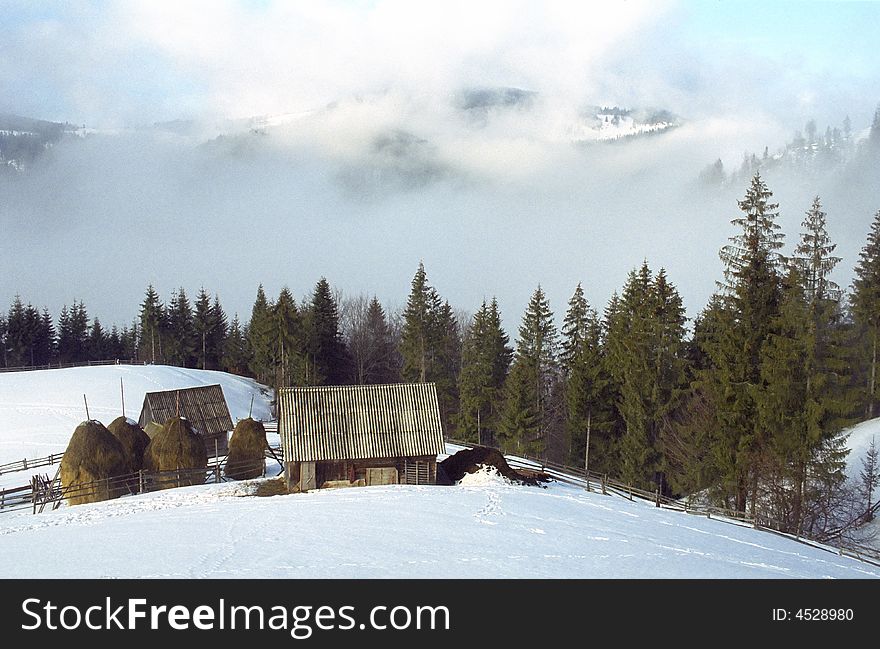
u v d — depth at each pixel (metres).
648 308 55.34
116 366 93.62
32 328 129.25
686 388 55.78
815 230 41.88
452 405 81.19
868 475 45.25
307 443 41.62
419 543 27.17
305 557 25.25
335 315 87.94
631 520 34.12
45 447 60.69
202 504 35.91
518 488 40.50
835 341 40.88
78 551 26.20
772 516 39.88
